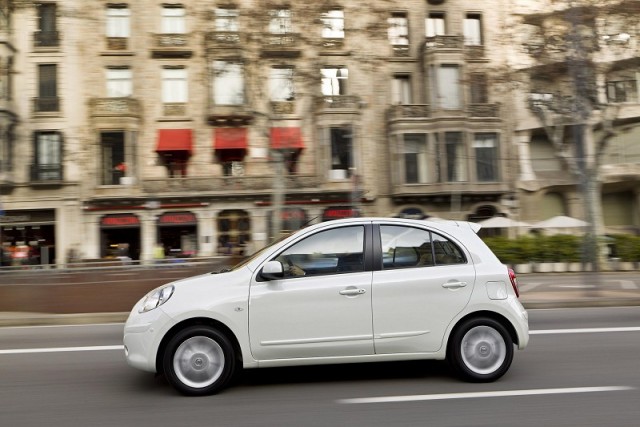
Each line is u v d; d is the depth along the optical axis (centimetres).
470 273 530
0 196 2761
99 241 2828
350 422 431
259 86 1870
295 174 2908
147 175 2902
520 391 505
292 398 495
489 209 3017
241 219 2922
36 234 2803
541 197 3042
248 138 2916
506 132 3030
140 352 498
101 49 2900
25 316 982
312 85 1773
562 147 2094
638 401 473
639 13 1772
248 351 501
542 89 2069
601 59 2006
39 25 2836
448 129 2938
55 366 638
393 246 535
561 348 690
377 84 3002
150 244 2841
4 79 2744
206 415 453
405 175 2964
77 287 1477
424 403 475
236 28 1858
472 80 2295
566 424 418
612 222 3117
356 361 513
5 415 462
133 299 1221
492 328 529
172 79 2948
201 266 1786
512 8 2703
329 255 528
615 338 747
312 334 507
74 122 2842
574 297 1157
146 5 2934
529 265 2252
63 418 453
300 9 1648
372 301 513
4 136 2739
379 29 1739
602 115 2136
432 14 3097
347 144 2956
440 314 520
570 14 1755
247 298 503
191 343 502
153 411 466
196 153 2928
